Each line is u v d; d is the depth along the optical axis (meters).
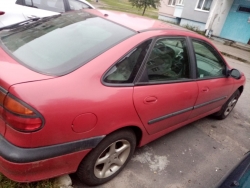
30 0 5.13
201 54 2.99
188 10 16.73
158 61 2.34
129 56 2.04
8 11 4.59
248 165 2.02
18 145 1.56
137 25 2.34
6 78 1.56
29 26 2.51
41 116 1.53
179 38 2.60
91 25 2.29
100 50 1.96
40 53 1.95
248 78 7.53
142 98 2.14
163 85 2.39
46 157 1.64
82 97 1.71
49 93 1.59
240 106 5.15
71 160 1.83
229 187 1.76
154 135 2.64
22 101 1.48
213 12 13.84
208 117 4.32
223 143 3.59
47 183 1.99
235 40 14.13
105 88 1.86
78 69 1.80
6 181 1.91
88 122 1.77
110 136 2.04
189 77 2.79
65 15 2.64
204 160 3.08
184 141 3.37
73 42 2.06
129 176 2.48
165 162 2.84
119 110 1.95
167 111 2.55
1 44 2.12
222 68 3.51
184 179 2.66
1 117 1.58
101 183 2.26
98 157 2.03
